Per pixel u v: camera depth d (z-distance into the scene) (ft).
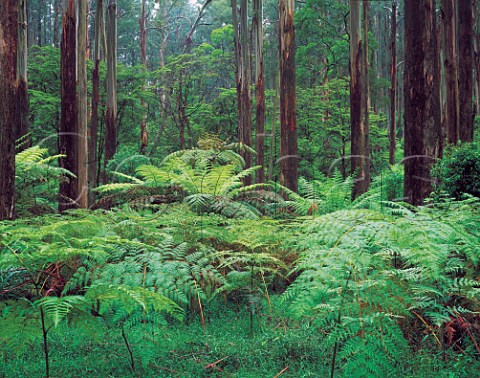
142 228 14.85
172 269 11.19
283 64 35.04
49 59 67.92
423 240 9.14
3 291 10.78
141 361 10.57
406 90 27.07
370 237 9.85
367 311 9.91
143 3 97.66
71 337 11.89
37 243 9.81
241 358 10.84
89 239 10.18
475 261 10.43
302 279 9.80
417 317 11.59
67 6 37.09
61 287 11.47
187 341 11.82
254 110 78.07
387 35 109.29
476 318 11.13
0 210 17.74
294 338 11.66
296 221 19.98
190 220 16.28
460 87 50.37
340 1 82.69
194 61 74.18
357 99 41.98
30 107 62.85
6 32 18.01
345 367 9.20
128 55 164.76
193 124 77.61
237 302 15.34
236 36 53.31
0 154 17.70
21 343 9.34
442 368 10.05
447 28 51.24
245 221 16.60
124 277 10.62
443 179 24.66
